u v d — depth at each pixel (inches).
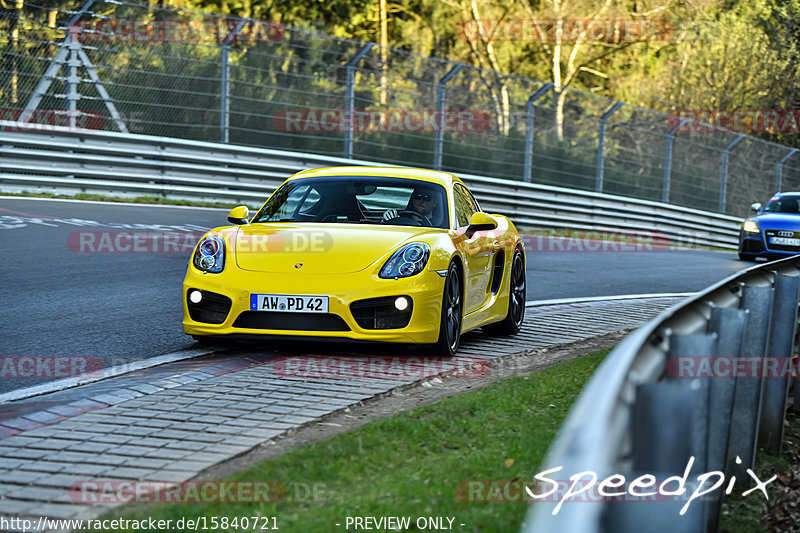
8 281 860.0
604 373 191.2
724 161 2822.3
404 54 2044.8
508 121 2294.5
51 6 1628.9
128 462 364.8
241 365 561.9
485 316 690.2
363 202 677.3
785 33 3671.3
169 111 1781.5
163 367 555.8
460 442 398.9
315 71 1969.7
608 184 2501.2
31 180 1545.3
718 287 371.6
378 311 579.8
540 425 432.5
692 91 3614.7
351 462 362.0
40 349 604.1
